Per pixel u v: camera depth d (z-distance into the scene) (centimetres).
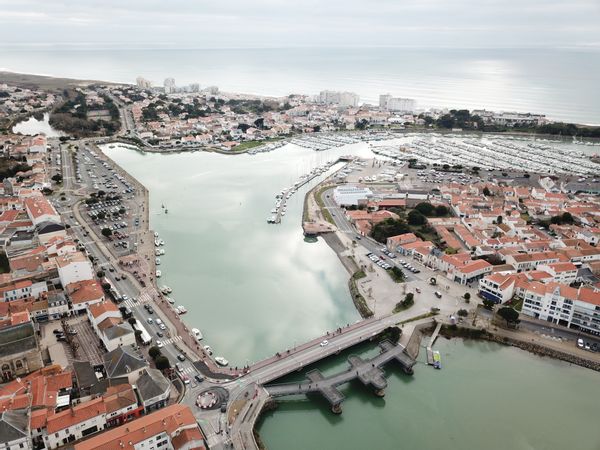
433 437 17262
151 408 16938
